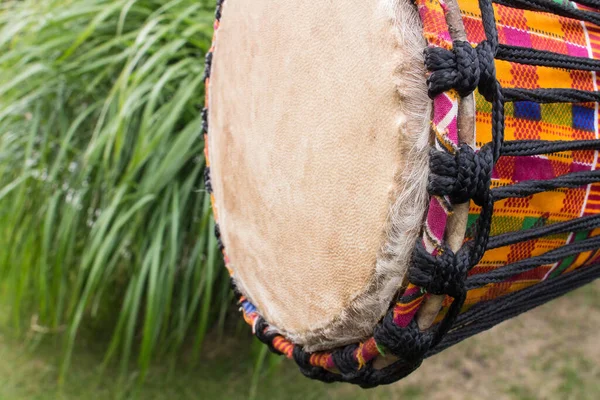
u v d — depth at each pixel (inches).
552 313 81.6
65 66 65.2
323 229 25.7
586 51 26.8
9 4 82.7
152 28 63.7
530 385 66.9
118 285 75.5
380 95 21.8
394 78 21.0
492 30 21.7
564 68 25.4
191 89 56.4
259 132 30.6
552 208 26.1
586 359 70.9
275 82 28.8
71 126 65.9
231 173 34.8
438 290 20.9
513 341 75.9
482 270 26.0
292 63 27.3
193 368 68.9
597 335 75.7
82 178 61.6
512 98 23.3
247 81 31.6
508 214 25.0
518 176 24.3
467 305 28.2
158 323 60.4
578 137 25.8
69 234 67.4
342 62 23.9
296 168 27.4
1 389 64.9
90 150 55.9
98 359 71.1
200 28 60.6
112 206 57.0
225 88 34.9
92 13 67.4
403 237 21.4
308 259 27.1
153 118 58.0
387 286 22.6
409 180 21.0
